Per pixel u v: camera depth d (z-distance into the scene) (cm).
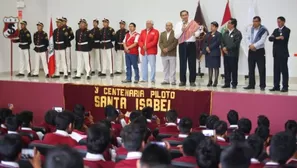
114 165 256
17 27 960
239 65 1005
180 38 775
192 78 777
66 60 959
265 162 268
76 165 166
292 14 970
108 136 255
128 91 732
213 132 387
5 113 479
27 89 796
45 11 1202
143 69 834
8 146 246
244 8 1005
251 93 661
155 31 819
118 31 1068
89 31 964
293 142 247
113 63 1111
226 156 188
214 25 773
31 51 1140
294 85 823
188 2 1062
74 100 767
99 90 750
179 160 277
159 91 714
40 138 436
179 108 704
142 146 253
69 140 342
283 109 643
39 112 790
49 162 166
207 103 687
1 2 1038
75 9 1180
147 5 1103
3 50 1049
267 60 984
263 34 722
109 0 1143
